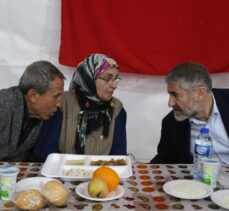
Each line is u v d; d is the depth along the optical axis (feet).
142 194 4.08
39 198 3.62
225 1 7.73
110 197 3.89
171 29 7.88
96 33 7.91
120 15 7.82
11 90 5.49
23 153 5.86
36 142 5.84
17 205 3.60
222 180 4.54
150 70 8.02
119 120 6.19
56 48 8.37
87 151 5.97
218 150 6.01
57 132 5.88
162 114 8.69
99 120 6.05
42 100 5.32
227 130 5.82
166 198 3.99
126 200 3.91
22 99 5.37
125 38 7.91
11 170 3.93
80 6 7.79
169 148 6.34
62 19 7.83
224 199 3.90
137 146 8.84
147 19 7.84
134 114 8.70
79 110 6.06
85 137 5.99
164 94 8.61
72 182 4.39
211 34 7.86
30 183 4.15
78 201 3.86
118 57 7.97
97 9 7.77
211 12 7.79
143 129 8.77
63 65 8.20
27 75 5.27
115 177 4.09
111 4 7.79
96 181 3.90
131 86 8.57
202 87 5.45
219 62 7.92
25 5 8.11
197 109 5.64
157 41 7.92
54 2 8.13
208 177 4.33
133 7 7.80
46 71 5.24
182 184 4.26
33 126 5.67
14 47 8.31
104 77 5.96
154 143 8.83
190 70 5.47
